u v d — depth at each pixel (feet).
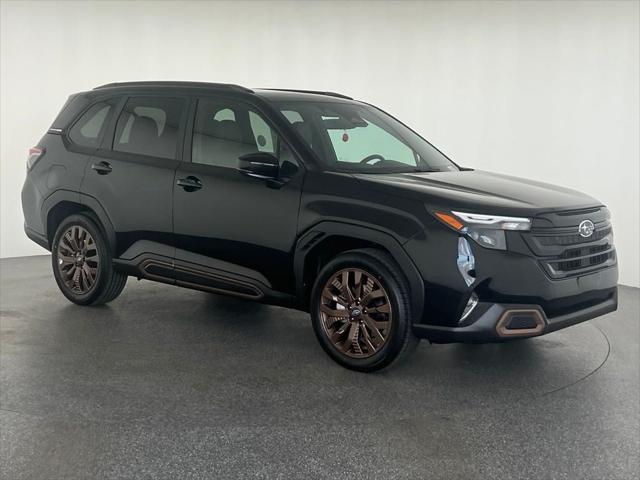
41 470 10.02
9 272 23.30
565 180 24.12
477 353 15.87
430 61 26.63
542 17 24.08
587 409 12.71
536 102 24.48
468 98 25.98
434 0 26.27
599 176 23.36
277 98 16.16
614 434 11.66
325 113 16.37
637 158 22.49
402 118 27.45
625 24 22.34
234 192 15.33
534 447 11.10
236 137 15.76
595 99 23.20
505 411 12.52
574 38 23.47
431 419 12.09
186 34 28.30
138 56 27.78
